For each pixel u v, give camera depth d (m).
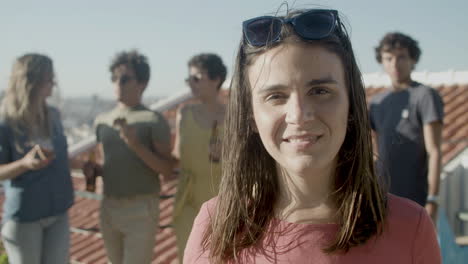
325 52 1.07
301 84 1.05
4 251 3.51
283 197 1.23
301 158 1.06
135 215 3.02
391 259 1.09
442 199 4.61
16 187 2.73
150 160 2.99
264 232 1.19
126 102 3.14
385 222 1.12
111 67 3.13
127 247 3.02
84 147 8.80
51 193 2.81
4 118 2.78
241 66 1.21
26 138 2.77
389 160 2.87
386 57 2.92
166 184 6.81
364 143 1.16
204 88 3.03
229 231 1.23
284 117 1.07
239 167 1.26
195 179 2.98
